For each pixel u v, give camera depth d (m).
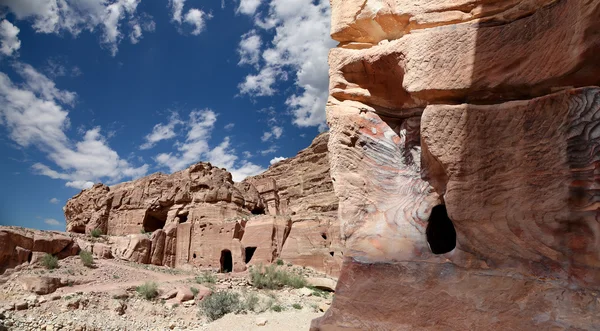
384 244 5.21
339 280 5.04
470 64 4.68
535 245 3.96
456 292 4.25
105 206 57.78
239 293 27.33
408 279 4.62
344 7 6.17
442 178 5.15
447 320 4.16
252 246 42.66
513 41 4.51
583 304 3.52
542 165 4.00
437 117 4.70
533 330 3.66
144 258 41.78
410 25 5.37
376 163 5.95
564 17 4.12
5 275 24.62
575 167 3.76
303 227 42.62
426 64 4.93
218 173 53.81
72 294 22.39
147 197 55.47
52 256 28.84
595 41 3.80
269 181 69.31
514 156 4.20
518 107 4.26
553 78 4.19
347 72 6.23
